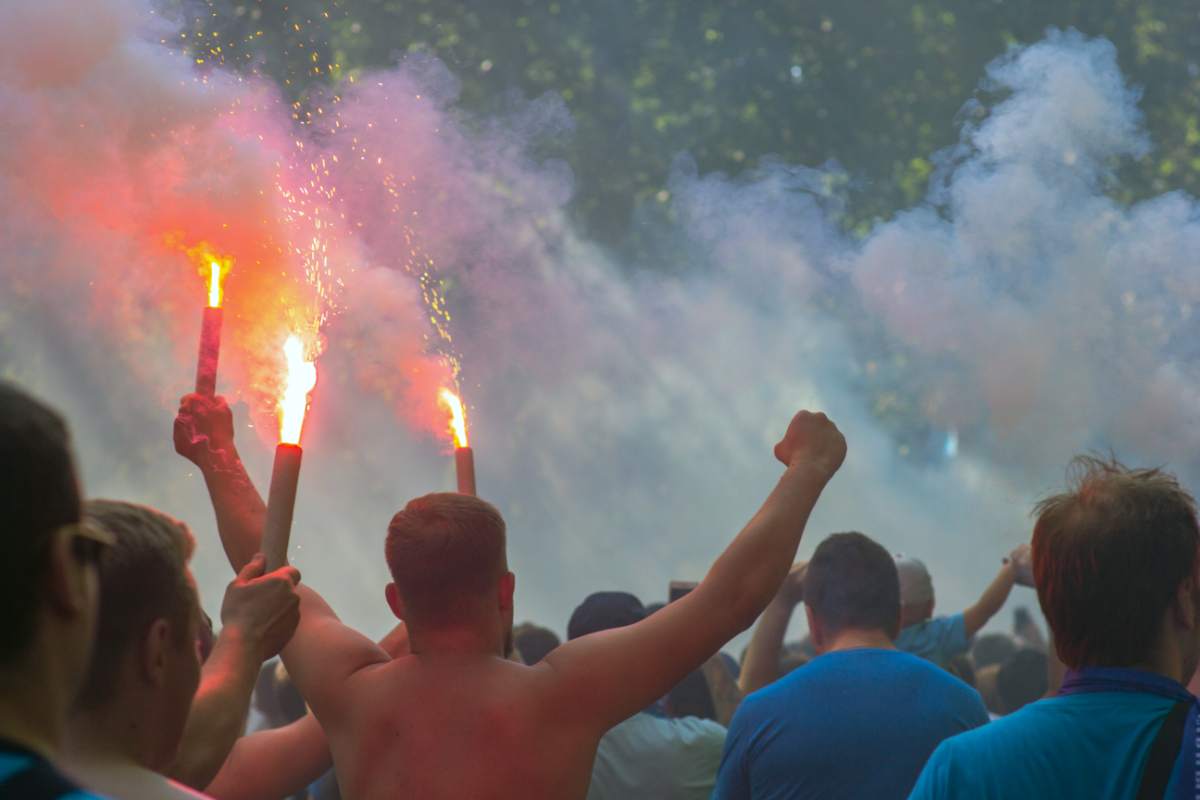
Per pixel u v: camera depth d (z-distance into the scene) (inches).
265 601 113.4
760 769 173.8
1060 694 114.3
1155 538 111.7
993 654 390.9
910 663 175.9
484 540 123.6
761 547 121.3
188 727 104.4
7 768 61.3
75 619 66.2
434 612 123.1
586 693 119.5
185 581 91.2
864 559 183.6
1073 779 107.9
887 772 169.2
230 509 133.3
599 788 199.6
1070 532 113.7
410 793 118.3
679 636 119.8
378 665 126.4
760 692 178.4
